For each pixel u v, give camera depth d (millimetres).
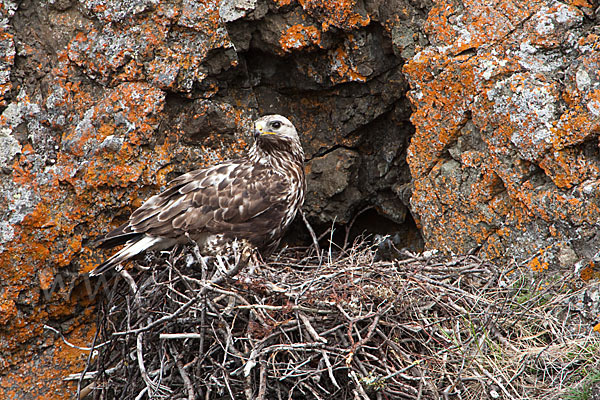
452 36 11789
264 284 9906
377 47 12875
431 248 12336
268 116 11523
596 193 10500
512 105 11086
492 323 10219
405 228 14320
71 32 11867
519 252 11312
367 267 10562
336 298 9773
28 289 11570
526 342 10328
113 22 11758
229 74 12492
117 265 11062
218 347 10023
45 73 11859
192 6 11938
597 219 10508
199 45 12031
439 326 10195
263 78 13555
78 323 12133
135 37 11812
